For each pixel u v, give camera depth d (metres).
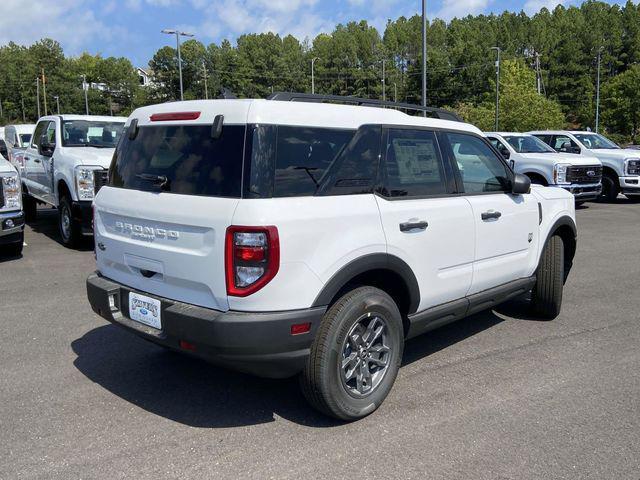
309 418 3.77
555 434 3.53
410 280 3.96
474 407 3.90
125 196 3.91
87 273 7.81
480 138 4.85
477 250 4.57
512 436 3.51
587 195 14.71
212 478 3.09
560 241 5.63
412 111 4.55
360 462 3.24
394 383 4.28
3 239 8.26
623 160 16.45
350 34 125.06
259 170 3.28
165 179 3.65
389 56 117.56
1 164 8.52
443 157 4.38
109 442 3.46
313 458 3.29
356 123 3.79
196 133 3.59
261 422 3.72
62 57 124.50
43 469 3.17
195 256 3.39
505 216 4.86
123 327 3.87
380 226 3.71
